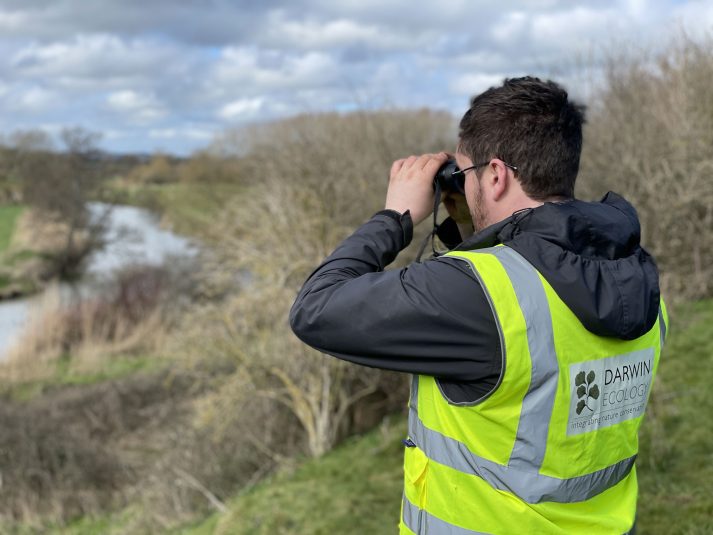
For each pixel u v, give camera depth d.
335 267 1.32
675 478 3.84
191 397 11.17
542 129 1.25
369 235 1.38
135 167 36.91
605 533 1.24
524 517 1.16
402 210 1.42
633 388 1.29
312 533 4.79
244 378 7.02
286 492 5.65
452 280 1.17
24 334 16.03
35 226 29.58
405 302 1.17
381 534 4.60
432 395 1.26
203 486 7.02
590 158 7.89
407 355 1.19
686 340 5.75
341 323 1.22
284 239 7.50
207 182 17.88
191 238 16.83
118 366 14.12
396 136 9.25
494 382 1.15
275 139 10.31
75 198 28.56
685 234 7.09
